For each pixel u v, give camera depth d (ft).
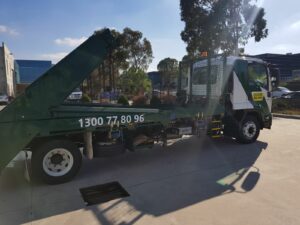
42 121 14.88
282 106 54.75
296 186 14.30
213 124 22.82
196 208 12.03
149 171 17.39
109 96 64.59
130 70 91.71
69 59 15.40
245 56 24.45
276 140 26.13
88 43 15.85
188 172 17.03
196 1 60.49
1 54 129.59
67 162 15.75
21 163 17.81
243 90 23.66
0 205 12.78
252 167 17.72
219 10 58.08
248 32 60.85
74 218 11.40
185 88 27.58
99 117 16.57
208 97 22.71
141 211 11.87
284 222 10.69
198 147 23.59
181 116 20.42
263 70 24.97
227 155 20.90
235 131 24.04
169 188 14.43
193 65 26.32
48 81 14.92
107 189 14.55
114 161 19.79
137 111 18.06
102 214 11.69
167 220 11.02
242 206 12.11
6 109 14.05
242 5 58.85
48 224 10.94
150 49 93.91
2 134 14.01
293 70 214.69
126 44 84.53
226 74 22.77
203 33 60.44
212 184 14.87
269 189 13.96
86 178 16.30
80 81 15.76
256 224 10.57
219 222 10.78
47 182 15.24
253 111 24.54
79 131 16.07
